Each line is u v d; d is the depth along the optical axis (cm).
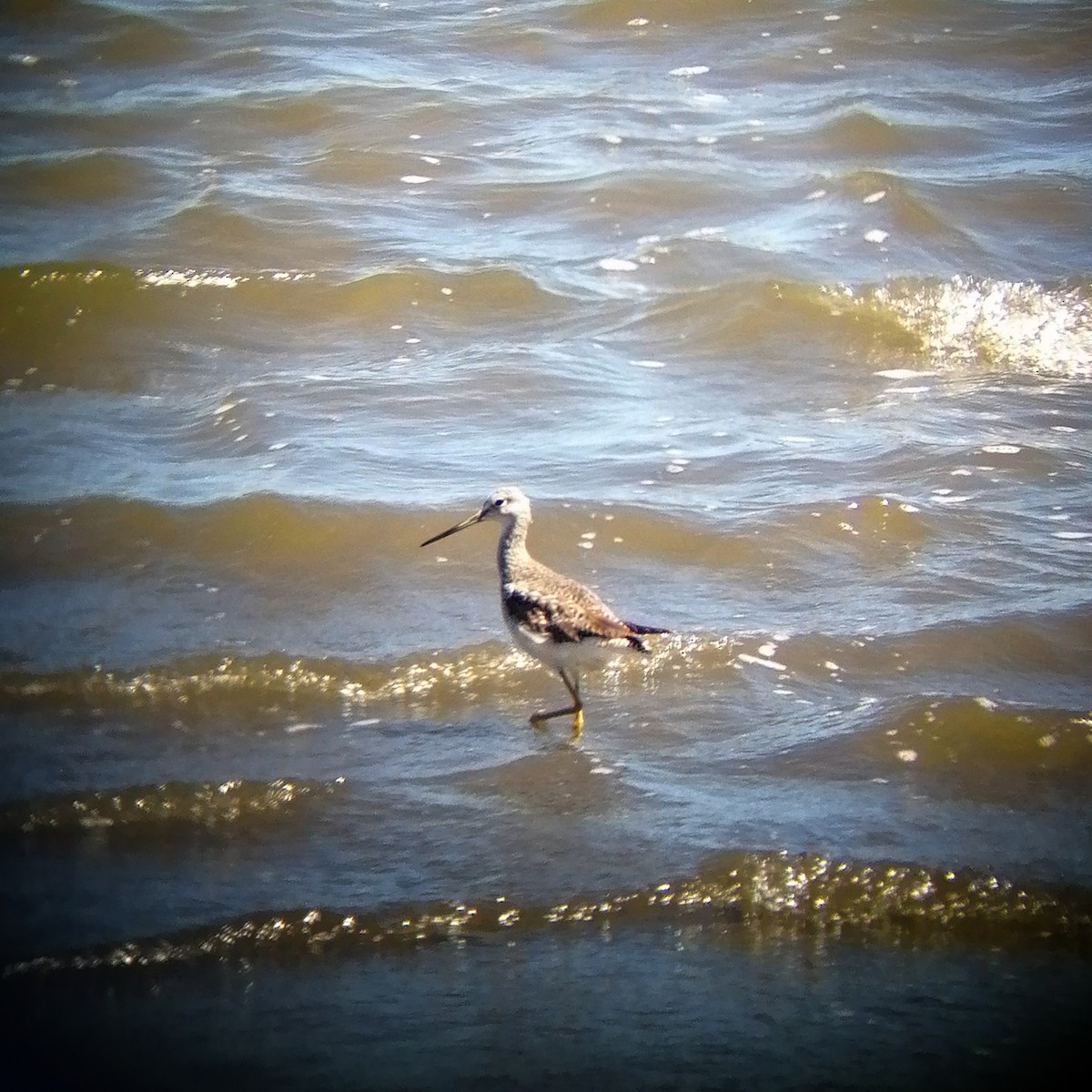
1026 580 1505
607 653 1279
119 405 1819
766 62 2798
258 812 1216
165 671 1365
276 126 2536
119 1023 1027
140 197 2291
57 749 1275
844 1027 1042
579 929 1118
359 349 1942
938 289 2052
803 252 2153
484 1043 1023
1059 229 2230
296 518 1573
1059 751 1285
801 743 1302
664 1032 1038
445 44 2862
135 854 1171
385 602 1479
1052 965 1094
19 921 1098
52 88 2666
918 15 2972
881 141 2483
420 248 2156
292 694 1357
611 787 1248
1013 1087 994
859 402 1848
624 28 2930
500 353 1927
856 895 1142
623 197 2308
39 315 1977
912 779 1259
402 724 1331
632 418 1797
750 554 1543
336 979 1071
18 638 1403
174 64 2761
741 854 1171
